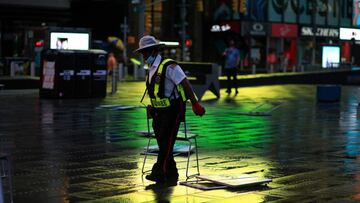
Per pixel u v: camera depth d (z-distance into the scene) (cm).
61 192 791
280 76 3803
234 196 771
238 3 5550
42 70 2303
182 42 5538
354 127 1575
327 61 5500
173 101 853
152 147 1111
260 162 1034
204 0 6525
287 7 7106
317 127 1567
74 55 2306
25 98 2330
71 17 5425
